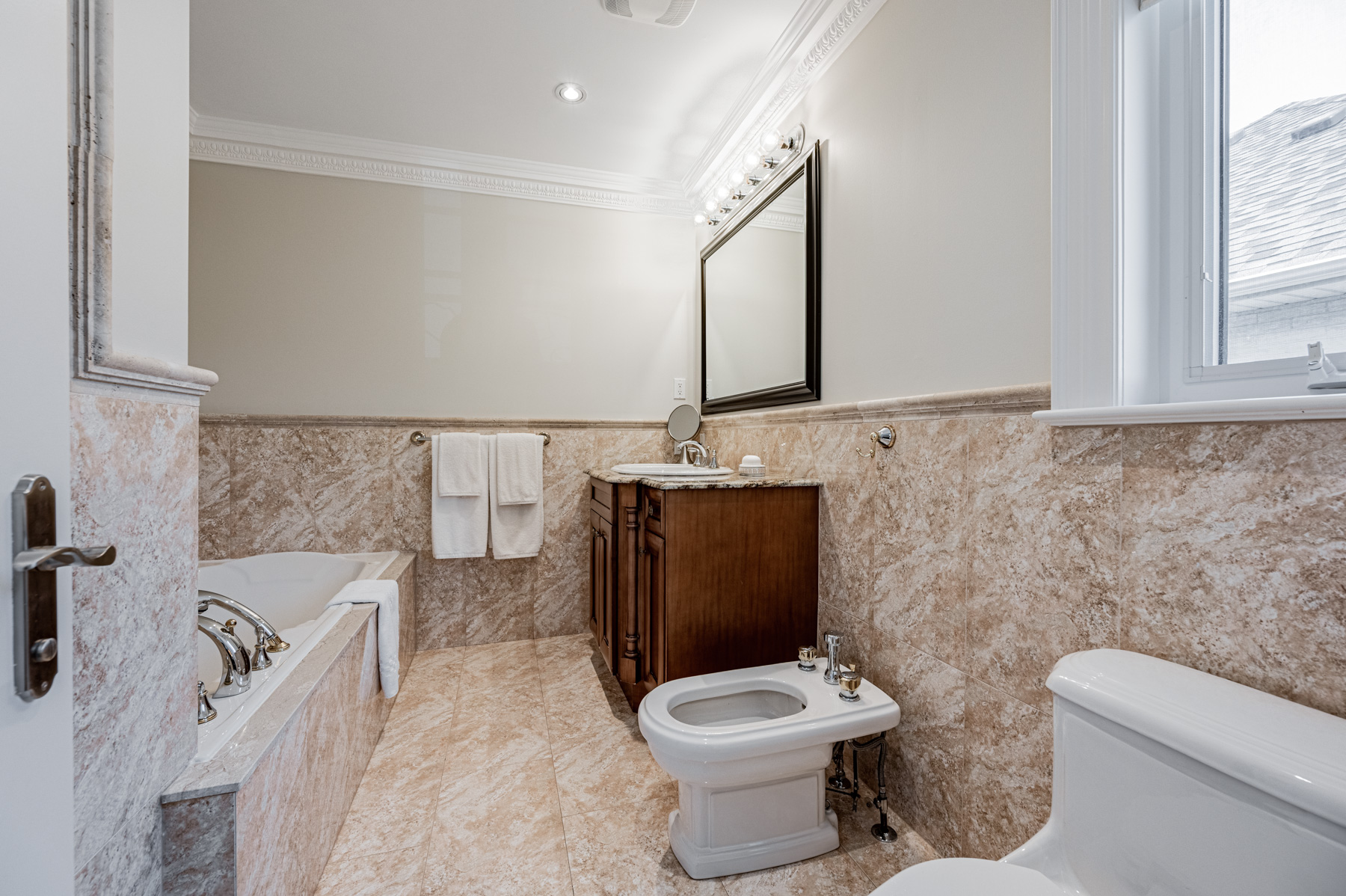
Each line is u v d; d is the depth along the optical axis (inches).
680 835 49.2
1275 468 27.8
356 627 58.7
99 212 25.0
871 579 58.3
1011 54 42.9
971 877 27.3
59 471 18.1
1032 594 40.9
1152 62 35.3
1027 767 41.1
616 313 111.5
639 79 79.6
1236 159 32.1
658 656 65.1
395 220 99.3
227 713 39.6
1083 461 37.3
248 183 92.8
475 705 78.0
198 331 90.5
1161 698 26.0
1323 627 26.0
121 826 27.6
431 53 74.4
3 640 15.9
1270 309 30.6
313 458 94.0
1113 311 34.7
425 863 48.3
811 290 70.4
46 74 17.7
